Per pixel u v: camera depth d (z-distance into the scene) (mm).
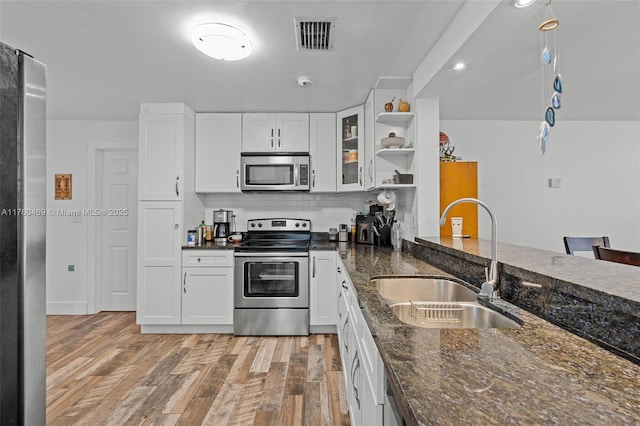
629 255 1688
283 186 3326
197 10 1698
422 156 2578
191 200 3332
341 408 1922
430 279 1752
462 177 3016
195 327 3178
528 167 3775
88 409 1914
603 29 1749
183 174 3135
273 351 2729
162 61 2281
